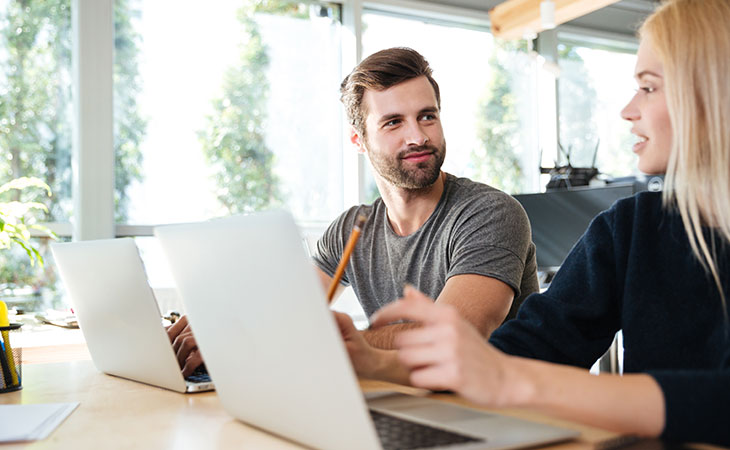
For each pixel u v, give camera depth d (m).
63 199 3.58
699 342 0.95
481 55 4.69
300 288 0.66
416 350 0.66
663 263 1.01
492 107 4.70
